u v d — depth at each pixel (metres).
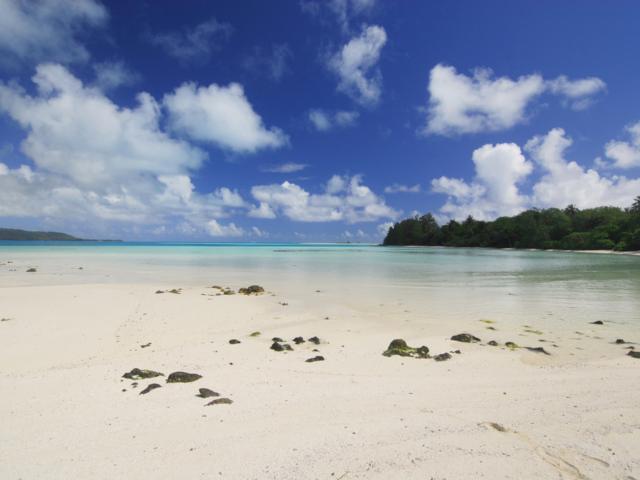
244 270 32.53
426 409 5.23
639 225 79.75
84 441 4.26
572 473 3.68
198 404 5.38
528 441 4.30
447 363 7.82
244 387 6.16
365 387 6.20
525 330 11.34
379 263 43.81
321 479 3.51
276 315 13.50
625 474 3.67
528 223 111.44
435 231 154.00
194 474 3.58
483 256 65.50
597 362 8.05
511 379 6.70
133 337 10.30
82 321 11.87
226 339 10.18
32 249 71.88
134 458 3.88
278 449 4.05
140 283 22.28
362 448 4.08
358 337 10.41
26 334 10.23
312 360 7.97
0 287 19.30
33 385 6.23
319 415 4.99
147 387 6.05
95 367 7.38
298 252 79.81
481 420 4.86
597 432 4.55
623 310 14.51
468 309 14.69
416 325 11.97
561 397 5.75
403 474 3.60
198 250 79.50
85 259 43.91
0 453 3.99
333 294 18.52
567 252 84.19
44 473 3.61
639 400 5.63
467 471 3.66
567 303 16.08
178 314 13.34
